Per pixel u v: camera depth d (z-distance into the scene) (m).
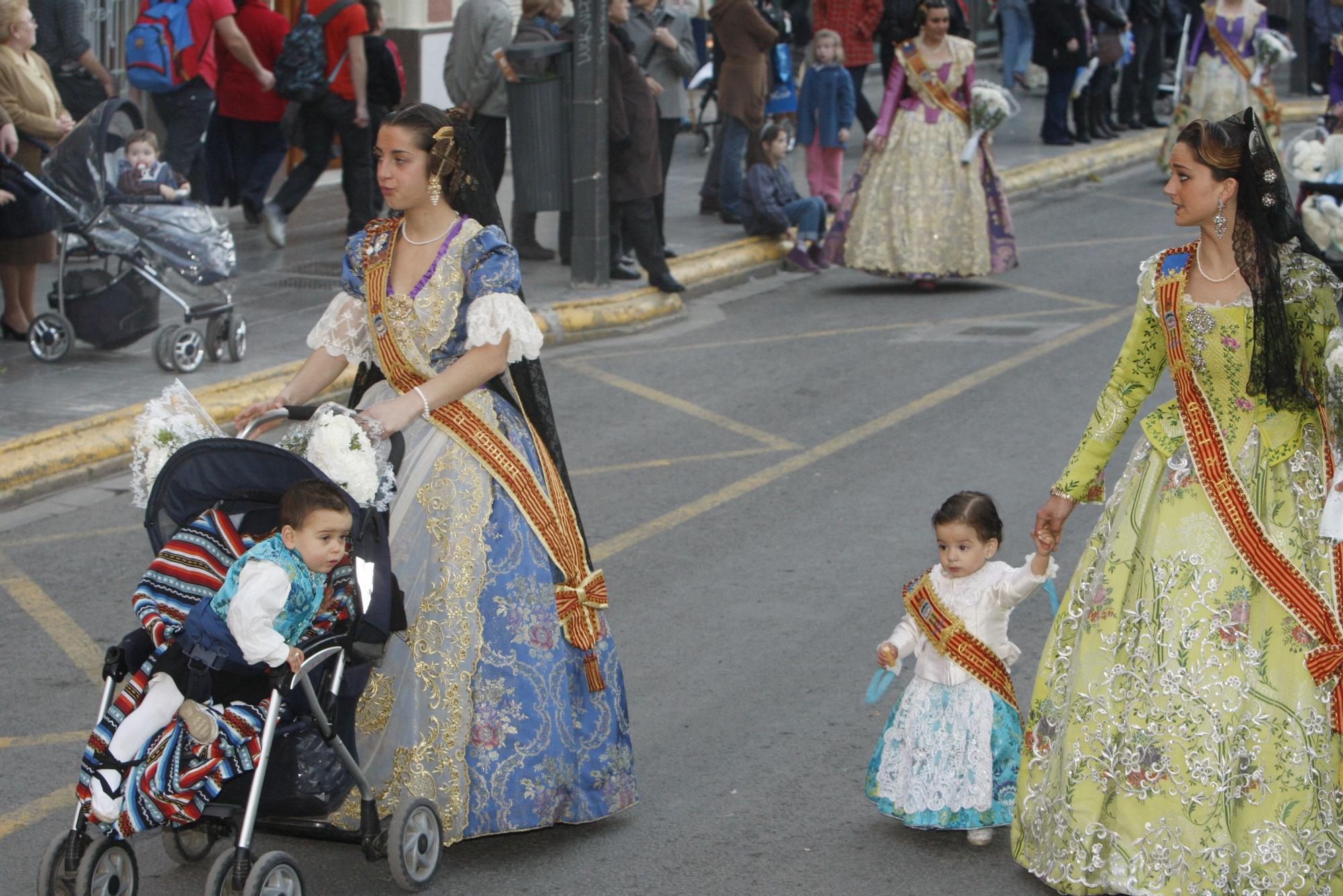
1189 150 4.57
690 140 22.45
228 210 16.58
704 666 6.71
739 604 7.38
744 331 13.12
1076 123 22.38
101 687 6.59
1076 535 8.25
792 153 21.39
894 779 5.29
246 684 4.59
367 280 5.15
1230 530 4.61
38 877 4.79
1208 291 4.66
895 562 7.89
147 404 5.01
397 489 5.06
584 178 13.37
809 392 11.14
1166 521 4.70
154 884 5.02
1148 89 23.91
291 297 13.03
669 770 5.82
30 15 11.30
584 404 10.91
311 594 4.55
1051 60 21.62
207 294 10.84
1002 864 5.14
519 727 5.00
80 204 10.50
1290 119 24.97
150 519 4.79
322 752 4.70
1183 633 4.60
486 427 5.14
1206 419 4.70
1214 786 4.52
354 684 4.72
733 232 16.23
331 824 4.96
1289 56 18.16
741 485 9.14
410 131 4.99
